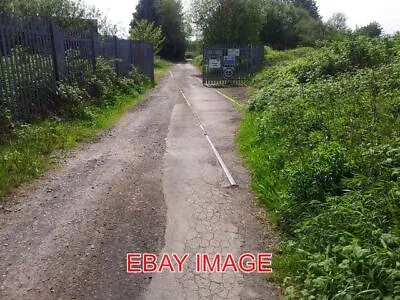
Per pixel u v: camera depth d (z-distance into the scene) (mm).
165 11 60344
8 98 7070
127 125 9094
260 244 3623
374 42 11609
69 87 9125
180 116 10367
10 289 2947
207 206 4465
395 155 3879
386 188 3373
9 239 3697
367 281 2480
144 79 18891
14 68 7289
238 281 3074
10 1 14078
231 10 30844
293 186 4098
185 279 3098
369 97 6363
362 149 4250
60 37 9375
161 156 6492
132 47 18109
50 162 5984
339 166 4074
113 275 3135
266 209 4352
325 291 2643
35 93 7992
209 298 2865
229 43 31172
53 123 7770
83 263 3297
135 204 4512
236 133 8211
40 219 4117
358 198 3420
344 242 2953
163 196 4754
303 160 4520
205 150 6871
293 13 57625
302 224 3623
